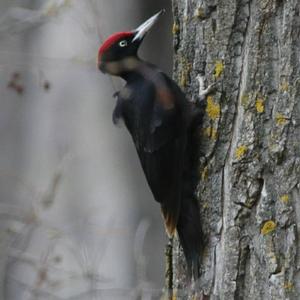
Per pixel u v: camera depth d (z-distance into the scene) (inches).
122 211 772.6
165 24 795.4
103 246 625.6
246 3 452.1
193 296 462.3
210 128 458.9
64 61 639.1
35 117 775.1
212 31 460.4
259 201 440.8
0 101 772.6
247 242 443.8
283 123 436.1
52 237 599.8
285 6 438.3
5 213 593.0
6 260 585.9
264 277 439.2
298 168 433.1
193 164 466.3
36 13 593.9
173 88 477.1
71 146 772.0
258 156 441.1
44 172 768.9
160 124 476.1
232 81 454.6
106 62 512.7
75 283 642.2
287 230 434.6
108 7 768.9
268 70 442.3
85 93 775.1
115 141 776.9
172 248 487.8
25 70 689.0
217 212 456.8
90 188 765.9
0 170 703.7
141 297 536.4
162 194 476.1
